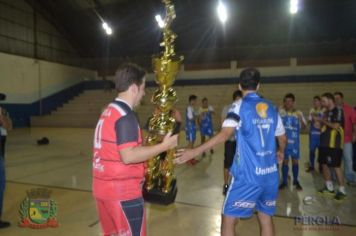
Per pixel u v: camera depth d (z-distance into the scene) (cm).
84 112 1761
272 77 1848
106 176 166
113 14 1945
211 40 2003
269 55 1861
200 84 1989
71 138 1158
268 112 238
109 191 166
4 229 337
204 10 1928
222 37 1984
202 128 858
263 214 242
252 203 229
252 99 237
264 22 1902
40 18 1789
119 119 162
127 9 1900
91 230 335
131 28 2023
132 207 167
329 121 443
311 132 611
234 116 226
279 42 1897
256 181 225
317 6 1792
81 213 385
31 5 1722
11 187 500
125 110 166
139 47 2077
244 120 227
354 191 476
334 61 1734
